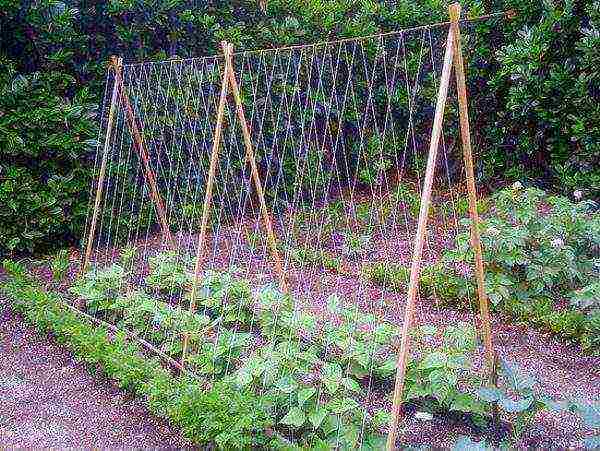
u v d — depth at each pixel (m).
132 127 5.79
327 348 4.19
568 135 7.47
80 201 6.95
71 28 6.65
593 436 3.60
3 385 4.21
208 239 7.12
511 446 3.50
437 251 6.45
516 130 7.90
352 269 6.22
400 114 8.28
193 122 7.17
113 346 4.27
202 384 3.82
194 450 3.49
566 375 4.45
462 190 7.99
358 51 7.78
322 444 3.23
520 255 5.32
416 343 4.50
